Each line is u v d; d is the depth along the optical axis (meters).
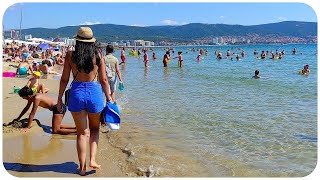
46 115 6.02
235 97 8.48
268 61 26.11
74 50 3.60
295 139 4.85
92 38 3.63
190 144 4.60
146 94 8.88
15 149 4.33
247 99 8.16
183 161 3.98
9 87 9.34
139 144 4.58
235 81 12.28
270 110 6.82
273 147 4.50
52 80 11.75
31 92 5.21
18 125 5.21
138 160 3.98
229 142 4.71
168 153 4.24
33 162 3.94
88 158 4.10
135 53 39.72
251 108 7.02
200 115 6.34
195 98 8.28
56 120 4.99
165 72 16.30
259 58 30.16
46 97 5.26
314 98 8.30
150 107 7.08
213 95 8.79
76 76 3.63
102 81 3.76
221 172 3.67
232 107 7.13
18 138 4.76
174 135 5.02
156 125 5.59
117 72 6.27
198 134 5.08
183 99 8.11
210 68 19.11
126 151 4.31
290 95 8.84
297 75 14.76
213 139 4.84
